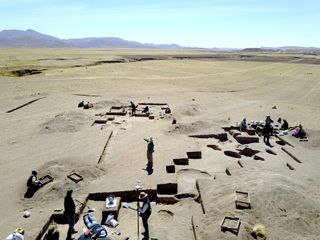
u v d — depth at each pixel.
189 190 16.42
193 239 12.68
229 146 23.66
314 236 12.11
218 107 36.84
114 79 53.59
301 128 26.05
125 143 23.55
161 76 60.94
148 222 13.92
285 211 13.15
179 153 21.27
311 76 66.19
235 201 13.72
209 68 79.12
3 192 16.28
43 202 15.24
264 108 37.22
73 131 26.17
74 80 50.97
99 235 12.12
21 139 24.47
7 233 12.69
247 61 107.50
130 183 16.80
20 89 42.91
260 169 18.45
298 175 18.73
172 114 31.80
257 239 11.82
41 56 93.25
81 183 16.66
